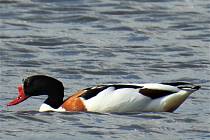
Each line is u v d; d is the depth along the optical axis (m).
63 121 14.91
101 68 19.88
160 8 26.03
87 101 15.53
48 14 25.45
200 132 14.17
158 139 13.77
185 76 19.30
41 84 15.95
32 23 24.58
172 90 15.41
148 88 15.48
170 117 15.09
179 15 25.28
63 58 20.95
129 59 20.81
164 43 22.45
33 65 20.22
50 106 15.81
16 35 23.19
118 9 25.89
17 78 18.92
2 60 20.69
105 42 22.48
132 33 23.47
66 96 17.36
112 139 13.76
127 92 15.45
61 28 24.05
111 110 15.42
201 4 26.52
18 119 15.09
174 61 20.69
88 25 24.41
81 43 22.39
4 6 26.16
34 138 13.84
